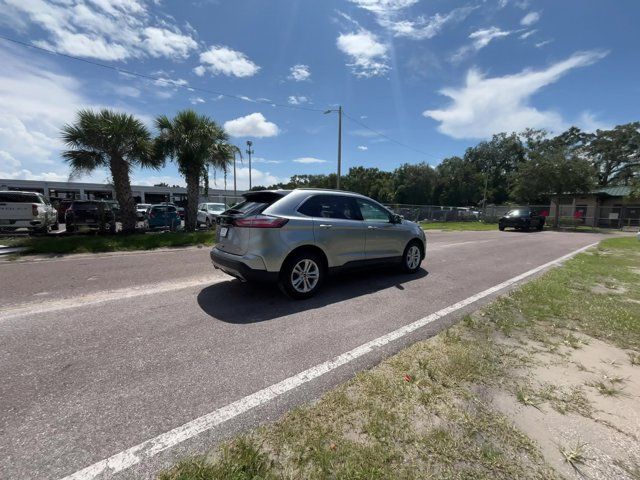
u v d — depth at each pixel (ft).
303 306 15.17
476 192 185.68
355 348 10.86
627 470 5.97
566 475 5.87
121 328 12.32
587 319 13.52
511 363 9.86
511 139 189.78
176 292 17.31
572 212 110.22
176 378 8.91
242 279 15.57
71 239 33.37
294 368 9.53
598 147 142.92
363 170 228.63
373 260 19.36
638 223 99.76
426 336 11.92
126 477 5.73
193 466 5.96
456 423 7.20
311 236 16.03
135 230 42.47
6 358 9.88
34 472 5.75
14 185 129.49
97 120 37.11
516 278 21.91
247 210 15.70
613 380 9.00
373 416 7.37
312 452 6.31
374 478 5.75
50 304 15.10
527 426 7.14
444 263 27.30
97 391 8.25
